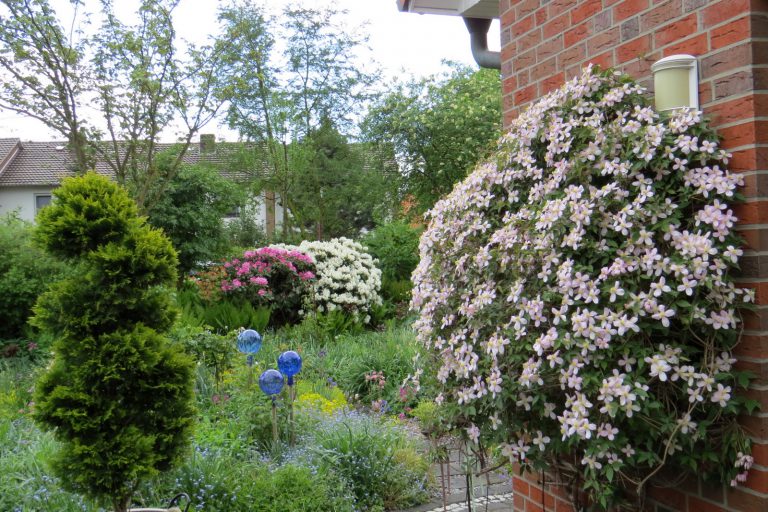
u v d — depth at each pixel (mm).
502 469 4215
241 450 4668
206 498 3840
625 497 2627
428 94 16781
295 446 5070
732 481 2115
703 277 2053
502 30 3486
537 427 2488
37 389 3021
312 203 20156
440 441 3604
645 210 2197
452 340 2770
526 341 2408
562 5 3008
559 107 2688
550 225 2375
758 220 2074
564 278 2279
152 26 11406
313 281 11172
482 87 16656
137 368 3047
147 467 2986
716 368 2084
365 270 11875
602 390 2107
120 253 3049
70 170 13219
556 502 3021
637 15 2566
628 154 2289
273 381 4953
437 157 16453
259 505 3922
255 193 20109
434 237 3191
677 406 2201
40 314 3070
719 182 2104
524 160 2756
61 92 11164
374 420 5762
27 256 8172
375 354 8219
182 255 14977
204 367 6309
